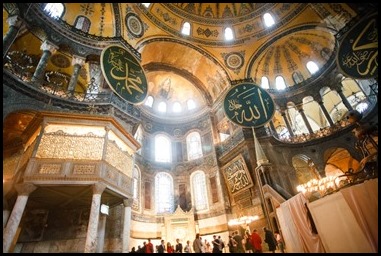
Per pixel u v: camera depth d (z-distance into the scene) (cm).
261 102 1590
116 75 1276
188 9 2150
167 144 2141
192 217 1672
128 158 1216
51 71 1639
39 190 948
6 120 1126
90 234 852
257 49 2105
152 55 2077
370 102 1580
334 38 1756
